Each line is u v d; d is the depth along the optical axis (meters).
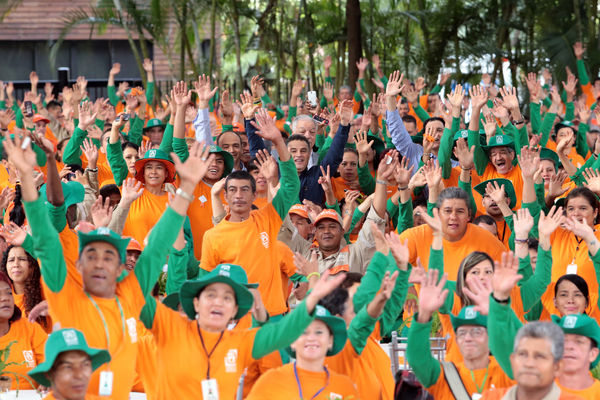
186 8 22.06
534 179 10.92
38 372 6.23
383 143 14.25
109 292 7.21
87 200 12.26
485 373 7.12
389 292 7.18
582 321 6.99
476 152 12.86
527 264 9.03
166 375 7.04
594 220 10.84
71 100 17.08
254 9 24.45
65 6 28.91
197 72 21.89
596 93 19.36
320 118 14.75
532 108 16.58
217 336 7.10
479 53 22.45
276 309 9.77
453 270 9.85
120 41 28.97
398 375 7.06
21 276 9.45
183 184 7.39
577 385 6.97
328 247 10.67
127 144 13.52
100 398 6.93
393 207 11.95
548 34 21.84
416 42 26.31
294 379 6.86
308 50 26.08
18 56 29.03
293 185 9.95
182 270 8.77
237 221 9.88
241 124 16.25
